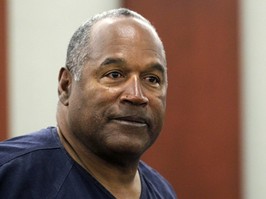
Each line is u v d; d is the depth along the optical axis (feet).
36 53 16.35
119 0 16.88
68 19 16.42
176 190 17.66
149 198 10.07
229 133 17.62
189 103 17.57
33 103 16.35
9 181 8.71
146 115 8.77
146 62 8.80
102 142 8.75
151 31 9.10
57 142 9.29
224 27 17.49
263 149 17.57
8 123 16.11
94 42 8.84
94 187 9.08
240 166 17.66
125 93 8.63
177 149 17.65
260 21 17.40
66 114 9.27
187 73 17.53
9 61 16.12
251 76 17.53
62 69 9.39
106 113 8.66
